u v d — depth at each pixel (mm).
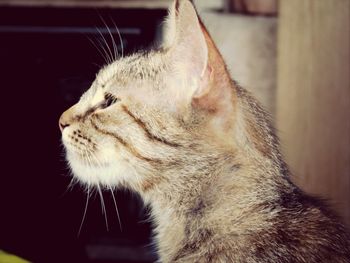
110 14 596
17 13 606
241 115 404
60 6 556
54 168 700
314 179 538
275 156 416
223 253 382
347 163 529
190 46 396
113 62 456
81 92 686
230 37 545
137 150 418
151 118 413
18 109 697
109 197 717
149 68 422
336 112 530
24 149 699
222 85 393
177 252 407
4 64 688
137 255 736
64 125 450
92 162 438
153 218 457
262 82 548
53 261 693
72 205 707
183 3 392
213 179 403
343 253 377
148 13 585
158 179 417
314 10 530
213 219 396
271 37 545
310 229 385
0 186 694
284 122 542
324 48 529
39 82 691
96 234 747
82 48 663
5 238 684
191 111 401
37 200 698
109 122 428
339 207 524
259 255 374
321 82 532
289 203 401
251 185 397
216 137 401
